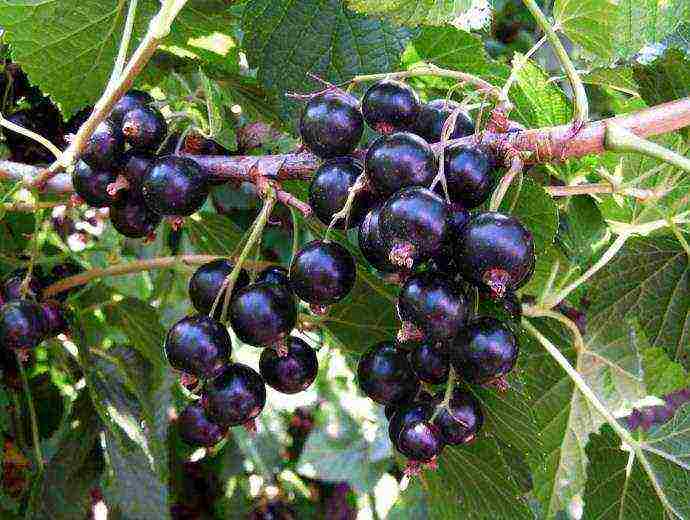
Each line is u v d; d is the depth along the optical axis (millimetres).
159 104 196
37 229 222
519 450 208
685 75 211
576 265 236
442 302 161
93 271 239
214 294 189
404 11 179
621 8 194
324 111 176
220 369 181
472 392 200
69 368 282
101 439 277
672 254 235
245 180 190
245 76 246
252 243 184
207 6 226
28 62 218
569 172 229
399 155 160
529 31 419
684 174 222
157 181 182
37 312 218
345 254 175
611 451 233
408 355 191
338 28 217
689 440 227
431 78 252
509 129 180
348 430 426
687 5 198
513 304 192
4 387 258
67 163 183
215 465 433
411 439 183
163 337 270
